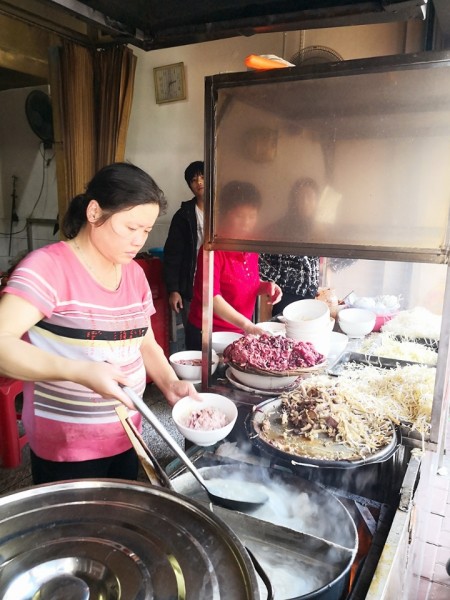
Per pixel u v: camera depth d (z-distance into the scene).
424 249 1.15
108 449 1.31
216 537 0.61
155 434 2.91
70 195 4.35
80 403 1.24
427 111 1.08
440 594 1.51
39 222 5.62
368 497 1.07
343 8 1.26
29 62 4.34
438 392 1.19
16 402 3.30
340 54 3.55
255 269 2.52
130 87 4.25
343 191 1.22
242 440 1.28
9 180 5.75
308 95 1.21
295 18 1.32
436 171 1.11
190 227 3.56
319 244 1.28
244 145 1.33
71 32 4.09
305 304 1.88
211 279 1.48
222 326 2.42
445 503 1.85
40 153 5.45
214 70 4.13
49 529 0.63
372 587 0.72
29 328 1.13
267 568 0.78
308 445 1.10
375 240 1.20
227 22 1.38
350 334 2.21
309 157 1.24
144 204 1.09
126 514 0.66
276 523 0.92
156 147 4.57
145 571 0.56
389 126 1.13
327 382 1.35
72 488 0.71
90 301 1.19
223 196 1.39
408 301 3.55
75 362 1.03
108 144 4.31
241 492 0.99
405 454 1.20
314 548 0.79
